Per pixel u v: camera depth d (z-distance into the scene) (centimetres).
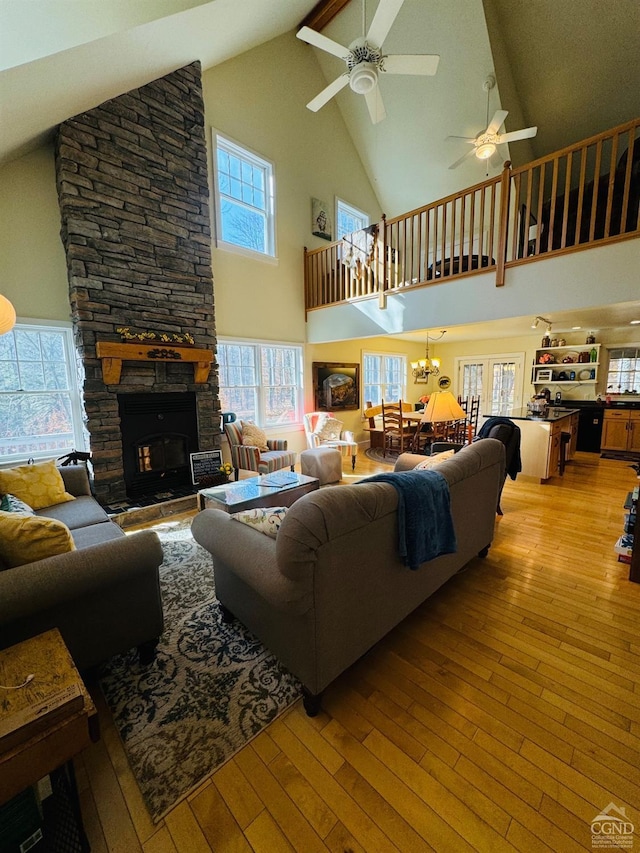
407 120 577
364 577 153
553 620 202
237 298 512
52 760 88
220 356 515
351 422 730
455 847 104
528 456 471
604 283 310
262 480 346
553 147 578
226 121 482
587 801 115
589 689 157
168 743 136
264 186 543
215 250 481
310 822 111
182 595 234
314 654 138
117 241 361
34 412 361
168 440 420
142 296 382
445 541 188
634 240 294
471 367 875
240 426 491
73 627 148
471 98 505
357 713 147
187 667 174
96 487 364
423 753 131
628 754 129
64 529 154
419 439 620
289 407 613
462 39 457
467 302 395
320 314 582
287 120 558
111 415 367
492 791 118
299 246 595
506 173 346
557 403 698
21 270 339
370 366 778
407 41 488
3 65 181
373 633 164
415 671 168
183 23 303
